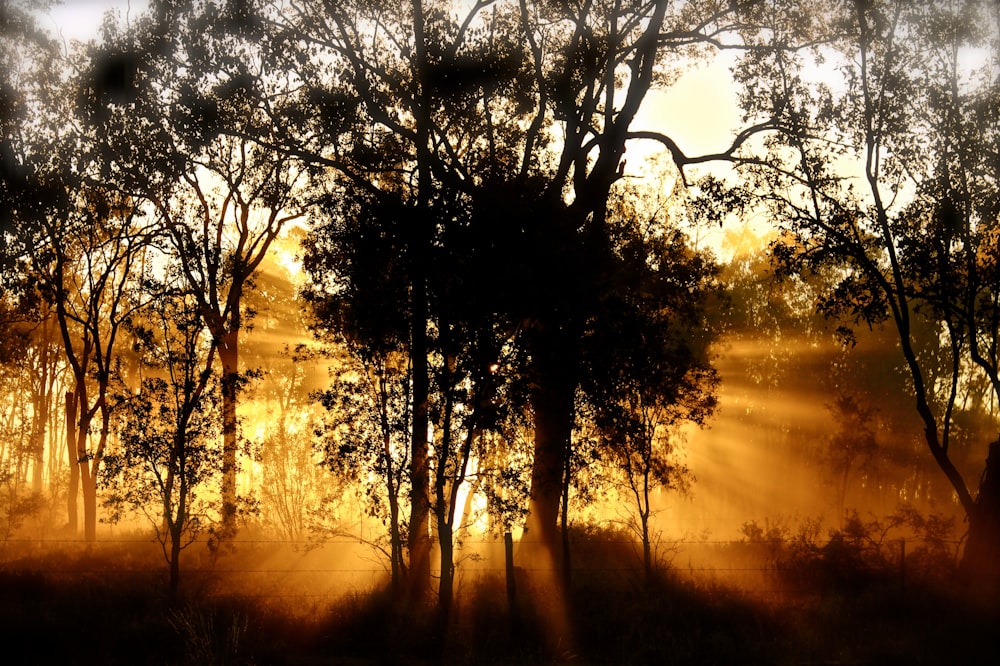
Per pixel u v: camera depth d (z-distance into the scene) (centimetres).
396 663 1432
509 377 1927
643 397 2333
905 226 2436
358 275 1961
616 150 2941
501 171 2141
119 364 2105
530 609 1717
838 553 2203
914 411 5494
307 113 2628
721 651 1447
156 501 2034
